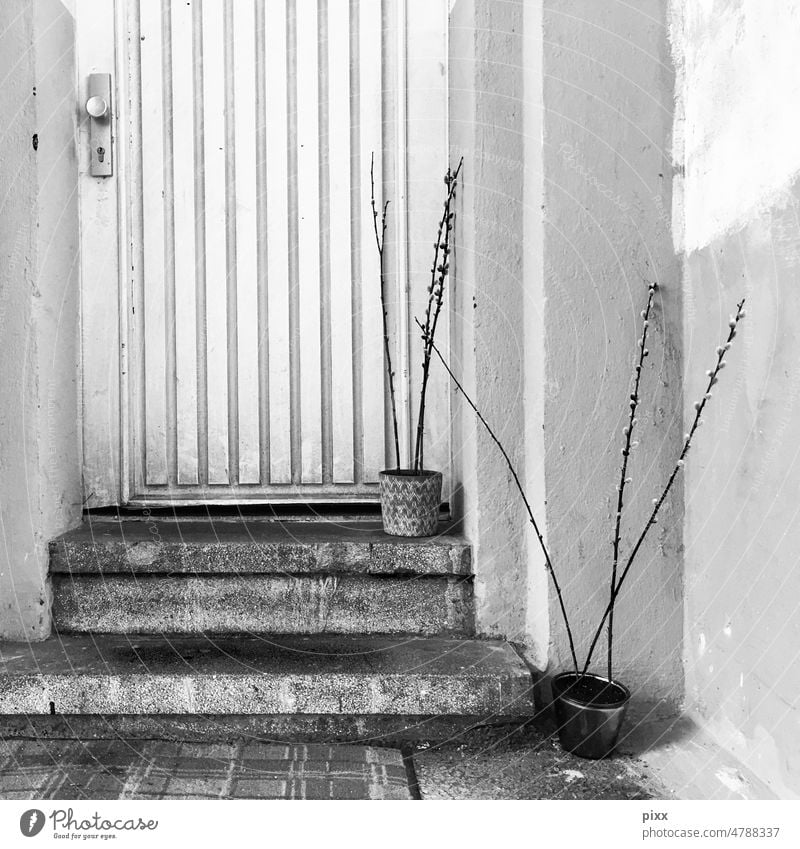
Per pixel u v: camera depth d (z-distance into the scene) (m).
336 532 2.18
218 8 2.37
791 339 1.46
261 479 2.40
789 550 1.47
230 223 2.39
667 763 1.67
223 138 2.38
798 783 1.44
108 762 1.65
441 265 2.27
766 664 1.55
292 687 1.71
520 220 2.00
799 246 1.43
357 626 2.00
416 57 2.38
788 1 1.45
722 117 1.71
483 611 1.98
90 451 2.35
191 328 2.39
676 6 1.90
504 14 2.00
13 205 1.96
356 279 2.40
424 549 2.00
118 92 2.34
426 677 1.73
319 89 2.39
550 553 1.85
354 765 1.65
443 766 1.67
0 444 1.95
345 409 2.40
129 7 2.35
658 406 1.89
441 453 2.38
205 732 1.75
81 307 2.33
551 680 1.82
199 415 2.39
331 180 2.39
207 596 1.99
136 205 2.36
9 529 1.95
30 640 1.94
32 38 1.95
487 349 1.99
